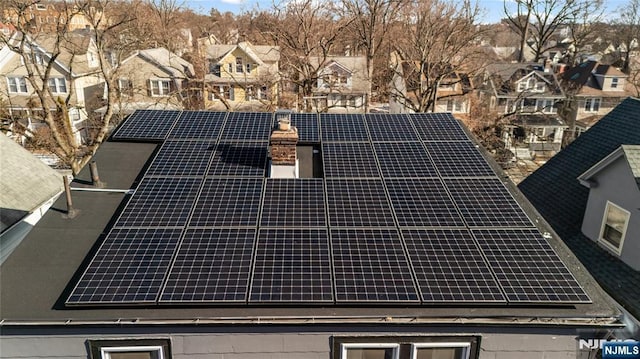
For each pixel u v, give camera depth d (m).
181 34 68.06
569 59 70.94
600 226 14.80
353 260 8.46
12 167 17.59
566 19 59.00
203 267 8.20
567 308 7.75
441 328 7.56
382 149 12.59
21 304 7.57
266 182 10.89
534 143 43.97
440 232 9.30
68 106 29.61
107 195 10.58
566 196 17.53
